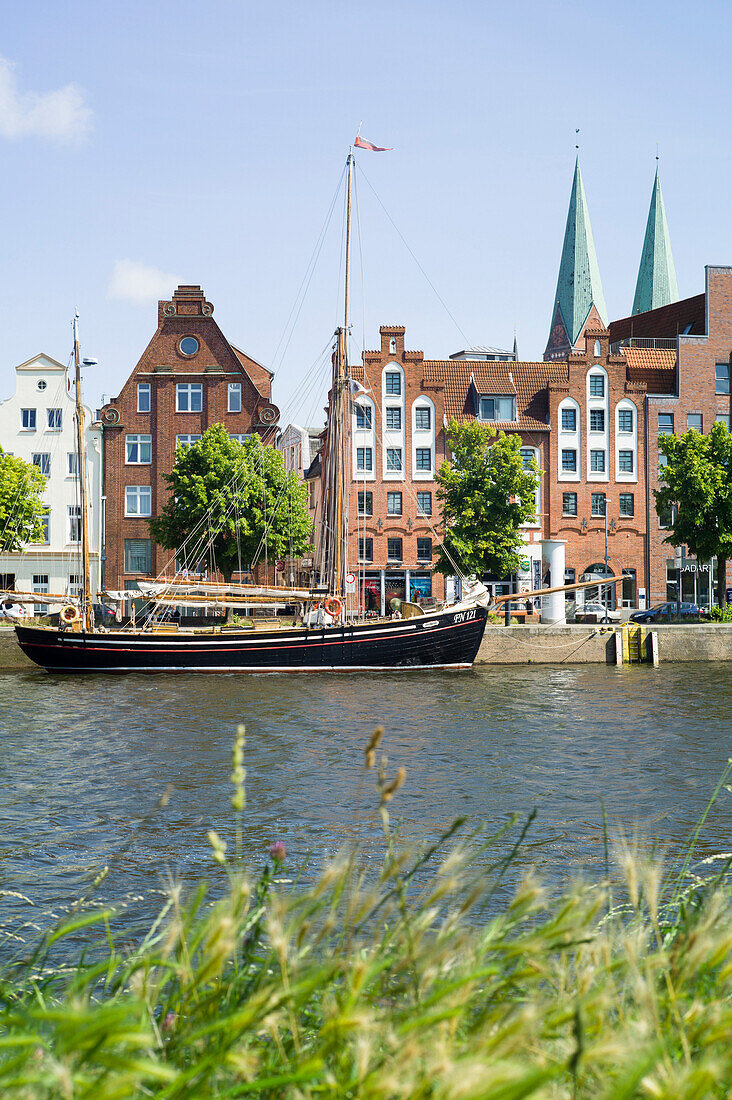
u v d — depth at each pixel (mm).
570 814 18375
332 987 3945
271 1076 3379
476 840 16016
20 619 59125
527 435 78062
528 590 76438
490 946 3830
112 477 74438
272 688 42594
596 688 42250
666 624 60344
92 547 74438
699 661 56531
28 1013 3051
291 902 3785
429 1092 2725
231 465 64000
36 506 67000
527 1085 2377
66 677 48250
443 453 75688
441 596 75000
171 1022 3844
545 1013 3408
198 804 19438
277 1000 3398
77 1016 2779
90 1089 2641
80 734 28938
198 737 28250
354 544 74438
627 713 33656
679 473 62438
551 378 80500
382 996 3711
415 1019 3123
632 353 82375
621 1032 3348
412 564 74875
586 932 3822
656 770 22922
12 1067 2781
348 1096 2928
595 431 78688
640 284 153875
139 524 74625
